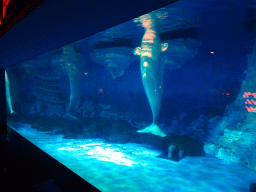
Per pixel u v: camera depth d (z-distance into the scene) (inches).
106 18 82.0
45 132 701.9
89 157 452.1
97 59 832.3
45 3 65.2
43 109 889.5
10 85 972.6
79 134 645.9
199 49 716.7
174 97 798.5
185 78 768.9
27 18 82.1
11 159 181.3
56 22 87.4
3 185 128.6
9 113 924.6
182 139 513.7
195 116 725.9
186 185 317.1
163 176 354.3
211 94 690.2
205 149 467.5
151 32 550.0
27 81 1034.1
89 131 644.7
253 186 285.7
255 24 534.9
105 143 571.2
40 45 138.6
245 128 400.8
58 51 853.8
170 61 641.6
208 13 512.7
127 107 916.0
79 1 63.7
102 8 70.6
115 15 78.3
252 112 408.2
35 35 111.4
